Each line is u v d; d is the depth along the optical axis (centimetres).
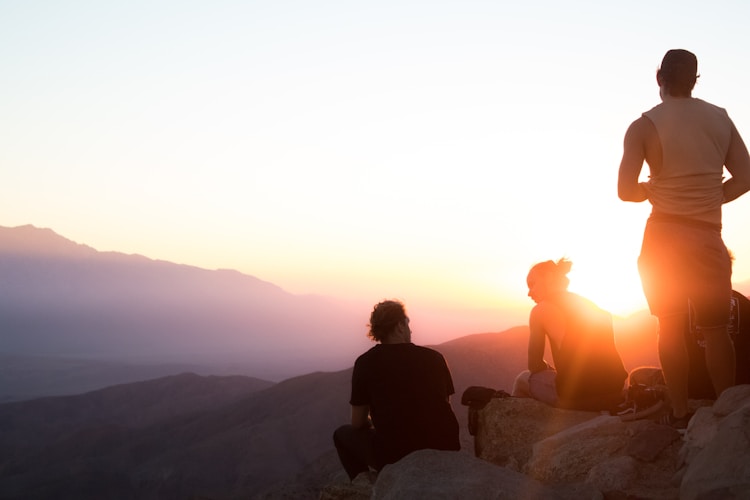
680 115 487
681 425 518
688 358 564
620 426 532
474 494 440
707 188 487
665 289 498
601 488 465
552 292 658
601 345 635
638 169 497
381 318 571
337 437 588
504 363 7862
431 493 441
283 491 2566
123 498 13512
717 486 389
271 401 16175
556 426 625
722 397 470
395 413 535
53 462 16375
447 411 545
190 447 14450
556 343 643
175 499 12719
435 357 562
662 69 504
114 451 16300
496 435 644
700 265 484
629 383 703
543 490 457
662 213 497
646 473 474
